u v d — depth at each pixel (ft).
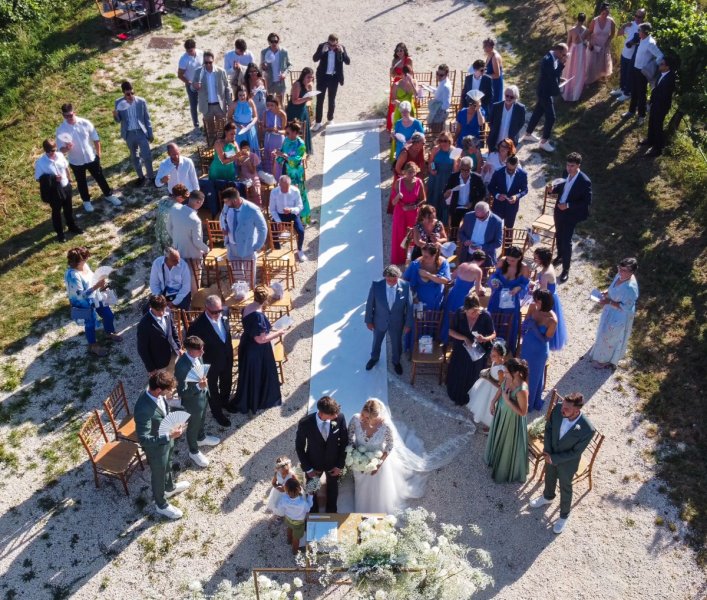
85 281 34.30
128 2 59.57
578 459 27.32
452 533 24.97
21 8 60.49
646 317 37.68
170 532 28.84
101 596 26.86
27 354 36.14
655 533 28.84
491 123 44.24
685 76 45.09
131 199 45.55
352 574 23.47
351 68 57.67
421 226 36.19
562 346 33.78
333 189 46.50
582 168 46.93
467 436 32.35
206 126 47.50
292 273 39.42
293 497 26.16
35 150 49.01
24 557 28.02
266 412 33.35
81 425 32.78
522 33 59.62
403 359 35.96
